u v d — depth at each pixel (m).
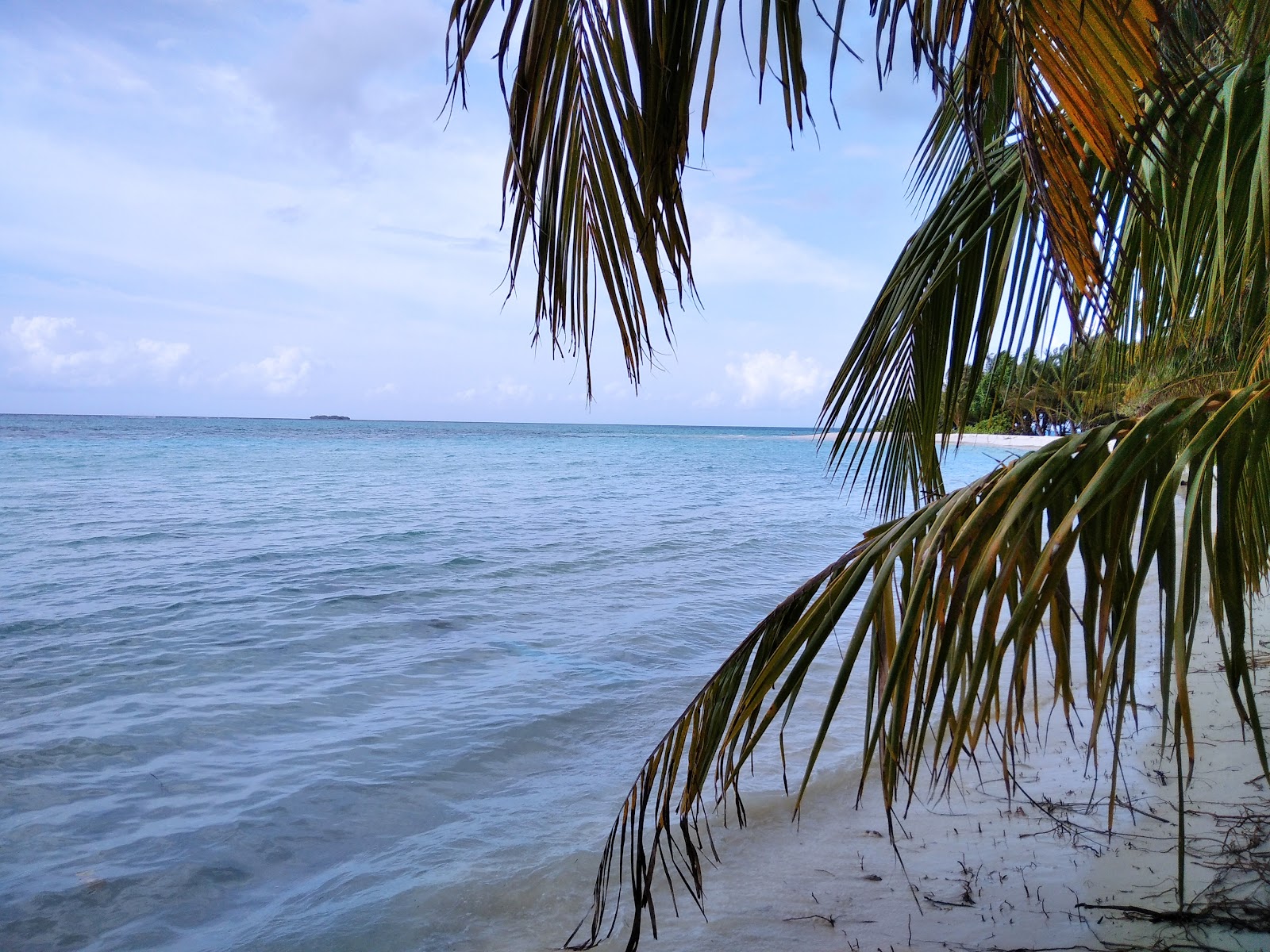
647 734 5.40
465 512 19.67
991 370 2.20
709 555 13.32
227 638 7.71
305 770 4.77
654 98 0.93
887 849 3.44
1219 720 4.26
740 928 2.91
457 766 4.84
